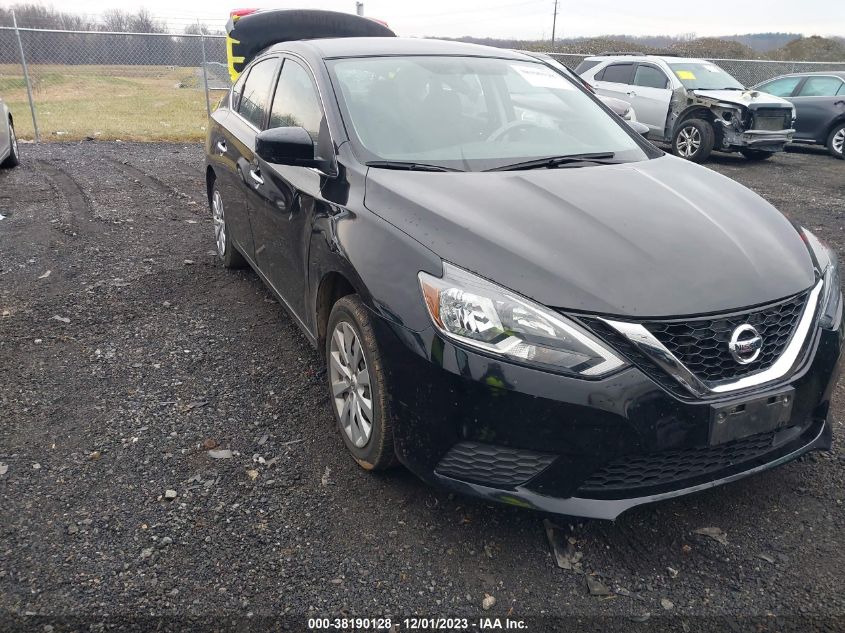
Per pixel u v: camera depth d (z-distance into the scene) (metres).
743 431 2.27
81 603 2.13
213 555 2.35
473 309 2.22
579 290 2.21
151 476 2.76
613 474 2.29
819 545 2.44
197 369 3.65
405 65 3.58
